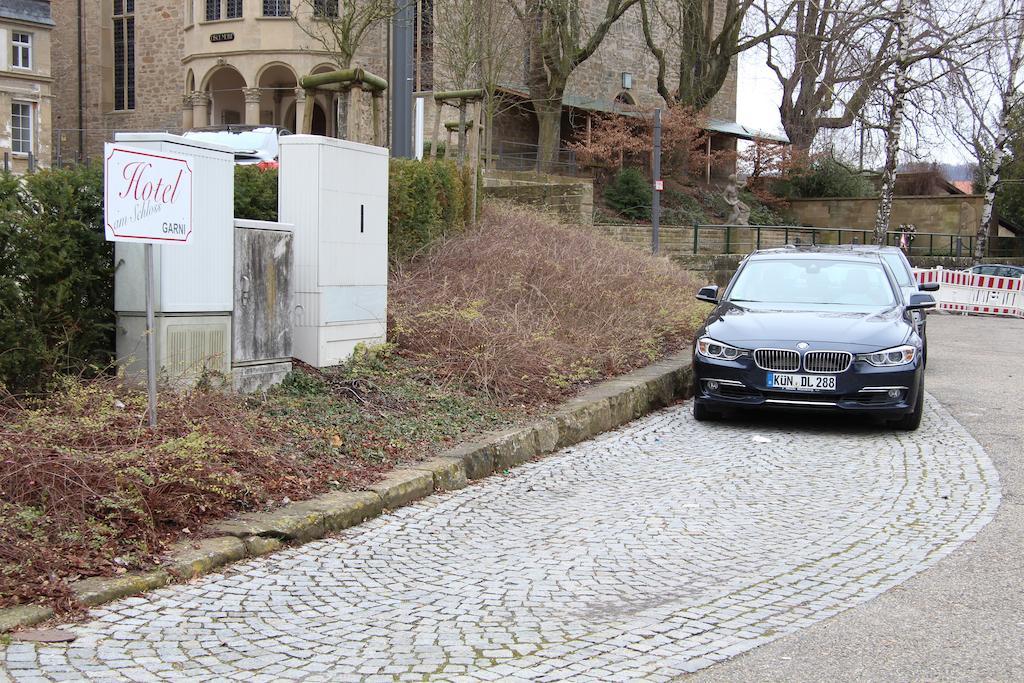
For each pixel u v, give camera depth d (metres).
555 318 11.70
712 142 45.25
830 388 9.25
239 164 9.87
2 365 6.35
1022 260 42.56
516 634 4.46
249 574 5.16
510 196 21.39
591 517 6.59
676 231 27.98
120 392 6.72
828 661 4.16
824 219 43.94
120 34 40.91
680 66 42.09
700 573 5.40
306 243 8.75
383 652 4.21
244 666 4.00
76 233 6.92
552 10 31.11
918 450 8.71
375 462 7.13
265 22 33.34
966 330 21.59
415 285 11.57
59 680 3.75
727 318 10.12
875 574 5.36
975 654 4.23
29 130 35.69
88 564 4.80
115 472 5.39
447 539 6.01
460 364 9.77
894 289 10.80
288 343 8.43
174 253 7.21
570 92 39.00
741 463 8.25
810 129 43.69
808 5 34.69
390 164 12.40
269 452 6.62
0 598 4.37
